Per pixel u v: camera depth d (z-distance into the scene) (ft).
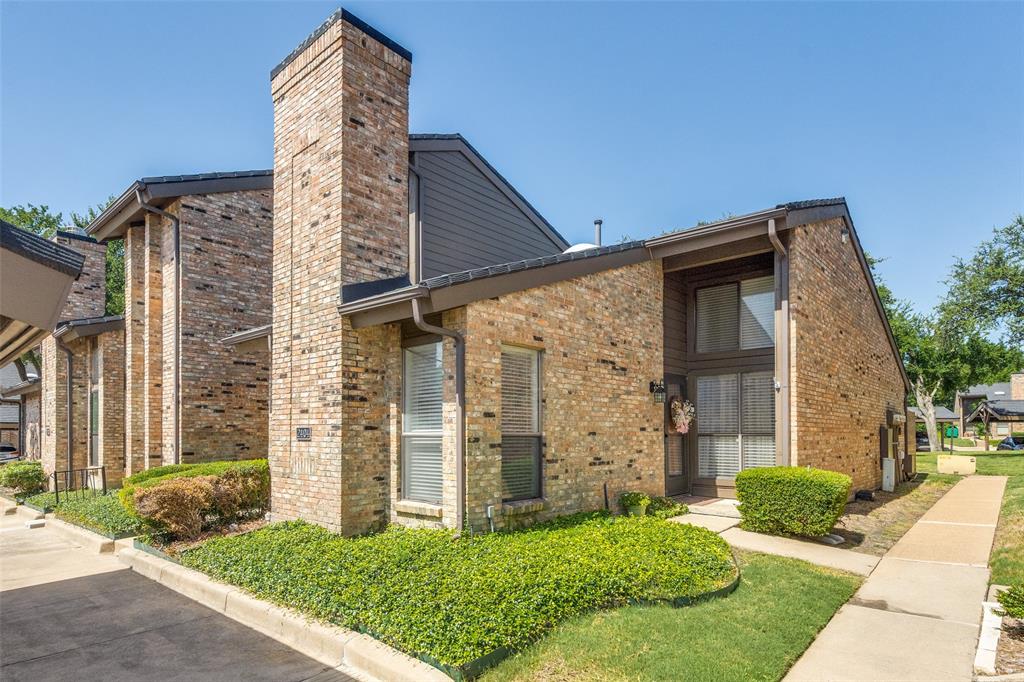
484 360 22.88
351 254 24.94
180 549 24.11
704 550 20.57
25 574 23.21
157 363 41.01
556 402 26.35
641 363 32.35
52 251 10.28
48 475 46.85
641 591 16.71
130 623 17.54
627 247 31.83
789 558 22.40
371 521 24.22
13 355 17.38
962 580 20.38
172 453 38.19
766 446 35.76
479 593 15.20
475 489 21.99
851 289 41.04
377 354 25.09
